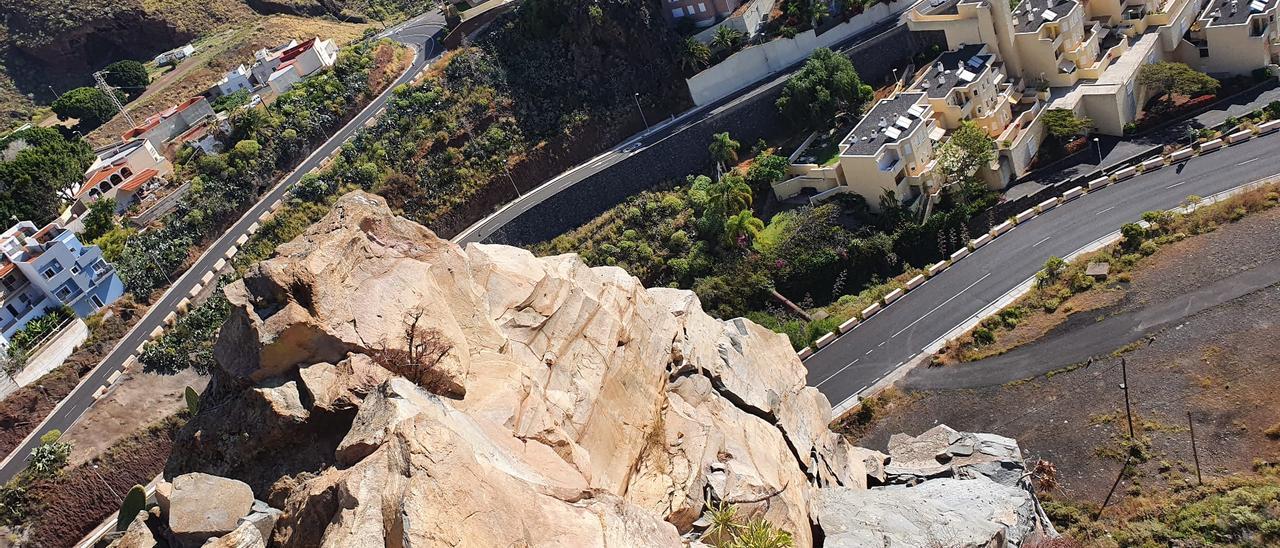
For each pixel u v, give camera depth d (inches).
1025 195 3745.1
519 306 1801.2
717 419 2025.1
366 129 4510.3
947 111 3944.4
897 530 2006.6
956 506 2149.4
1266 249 2888.8
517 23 4766.2
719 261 3924.7
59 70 6850.4
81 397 3747.5
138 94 6240.2
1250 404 2444.6
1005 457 2442.2
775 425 2204.7
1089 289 3061.0
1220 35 4119.1
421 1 7076.8
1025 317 3068.4
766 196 4170.8
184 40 6958.7
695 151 4414.4
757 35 4685.0
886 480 2484.0
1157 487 2347.4
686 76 4626.0
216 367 1662.2
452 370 1540.4
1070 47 4106.8
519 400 1567.4
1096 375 2726.4
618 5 4591.5
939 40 4434.1
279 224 4175.7
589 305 1870.1
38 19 6870.1
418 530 1144.2
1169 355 2682.1
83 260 4069.9
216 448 1561.3
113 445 3511.3
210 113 5093.5
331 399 1494.8
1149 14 4249.5
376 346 1544.0
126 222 4350.4
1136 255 3102.9
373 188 4284.0
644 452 1831.9
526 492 1301.7
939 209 3843.5
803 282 3809.1
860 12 4670.3
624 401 1833.2
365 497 1205.7
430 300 1625.2
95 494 3400.6
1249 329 2647.6
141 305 4072.3
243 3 7224.4
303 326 1526.8
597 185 4296.3
